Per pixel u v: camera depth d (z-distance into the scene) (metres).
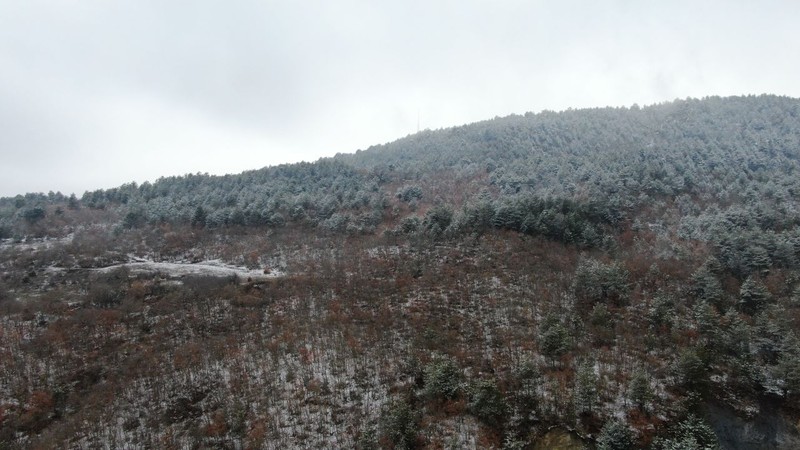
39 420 61.31
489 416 55.06
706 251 94.81
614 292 77.81
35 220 151.50
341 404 58.31
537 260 93.56
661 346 66.56
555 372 61.44
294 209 142.12
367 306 80.75
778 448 55.53
